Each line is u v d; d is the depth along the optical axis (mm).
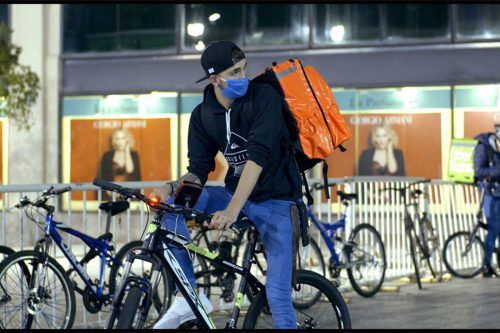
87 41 20344
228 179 6320
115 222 10055
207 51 5977
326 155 6141
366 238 11805
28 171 20344
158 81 19969
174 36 19969
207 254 6168
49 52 20438
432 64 18781
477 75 18562
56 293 8172
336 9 19219
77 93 20297
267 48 19516
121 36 20188
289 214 6137
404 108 18875
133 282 5777
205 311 6141
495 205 13906
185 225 6070
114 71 20188
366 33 19109
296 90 6137
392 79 18922
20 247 8812
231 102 6090
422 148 18766
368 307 10664
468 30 18656
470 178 15180
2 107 19109
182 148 19828
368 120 19000
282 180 6121
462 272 14023
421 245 13250
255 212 6121
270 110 5941
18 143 20375
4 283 7887
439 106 18734
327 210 12219
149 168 19969
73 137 20297
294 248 6141
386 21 19000
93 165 20219
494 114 18484
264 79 6207
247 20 19656
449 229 14133
